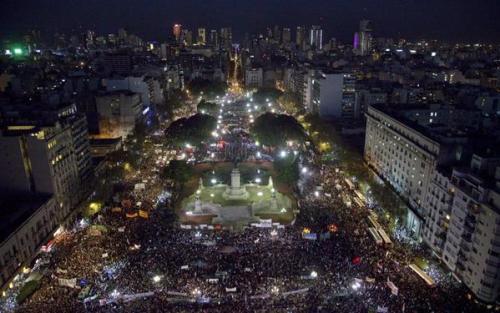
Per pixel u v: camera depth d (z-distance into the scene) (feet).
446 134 428.56
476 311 300.81
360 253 363.56
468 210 328.08
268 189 545.03
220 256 359.25
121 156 598.34
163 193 510.99
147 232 406.21
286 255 360.28
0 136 400.67
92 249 371.76
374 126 574.56
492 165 334.03
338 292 308.60
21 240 358.23
